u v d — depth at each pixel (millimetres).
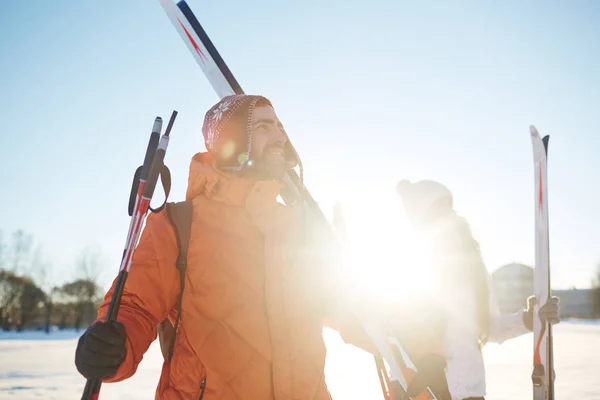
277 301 1381
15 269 43812
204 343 1325
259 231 1451
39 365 11625
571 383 7859
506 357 13828
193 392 1309
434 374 1537
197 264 1370
